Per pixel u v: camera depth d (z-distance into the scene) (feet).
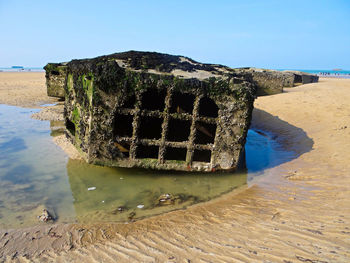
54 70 44.34
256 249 9.34
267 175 17.83
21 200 13.97
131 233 10.91
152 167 16.97
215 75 16.97
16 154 20.68
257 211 12.56
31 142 23.70
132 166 16.76
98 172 17.95
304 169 18.20
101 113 15.74
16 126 29.14
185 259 8.95
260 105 42.14
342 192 13.65
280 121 33.14
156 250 9.57
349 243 9.14
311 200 13.21
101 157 16.51
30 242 10.29
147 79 15.66
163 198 14.60
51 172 17.69
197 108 16.52
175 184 16.55
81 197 14.56
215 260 8.81
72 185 16.01
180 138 21.21
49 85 45.06
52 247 9.95
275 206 12.93
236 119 16.60
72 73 20.02
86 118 16.70
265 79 51.96
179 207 13.57
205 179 17.37
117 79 15.43
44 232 11.03
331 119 29.78
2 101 44.19
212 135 21.16
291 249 9.16
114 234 10.86
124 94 15.71
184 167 17.12
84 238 10.57
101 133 16.03
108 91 15.52
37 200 14.02
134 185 16.24
